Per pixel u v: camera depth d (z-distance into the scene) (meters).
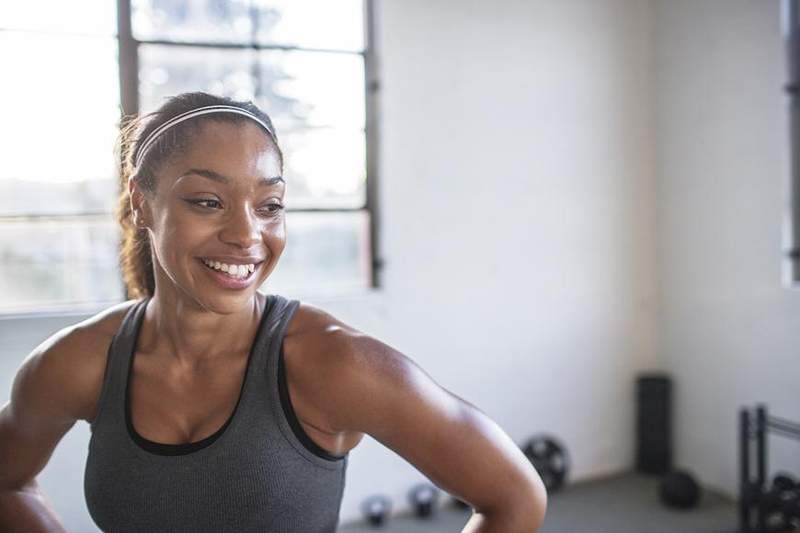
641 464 3.14
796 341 2.55
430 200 2.77
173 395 0.71
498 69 2.85
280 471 0.68
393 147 2.70
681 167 3.02
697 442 3.01
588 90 3.03
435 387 0.69
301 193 2.68
